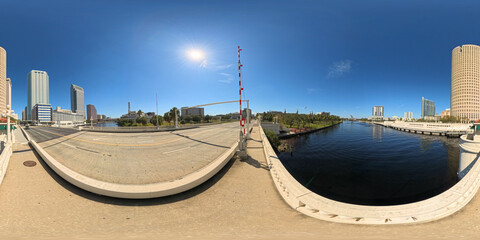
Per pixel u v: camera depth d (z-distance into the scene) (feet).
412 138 198.70
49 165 35.86
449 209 22.38
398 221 19.11
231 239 15.64
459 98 400.67
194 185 27.48
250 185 28.94
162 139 80.02
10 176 32.17
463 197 25.80
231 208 22.08
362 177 70.59
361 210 21.45
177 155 47.19
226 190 27.12
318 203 23.00
